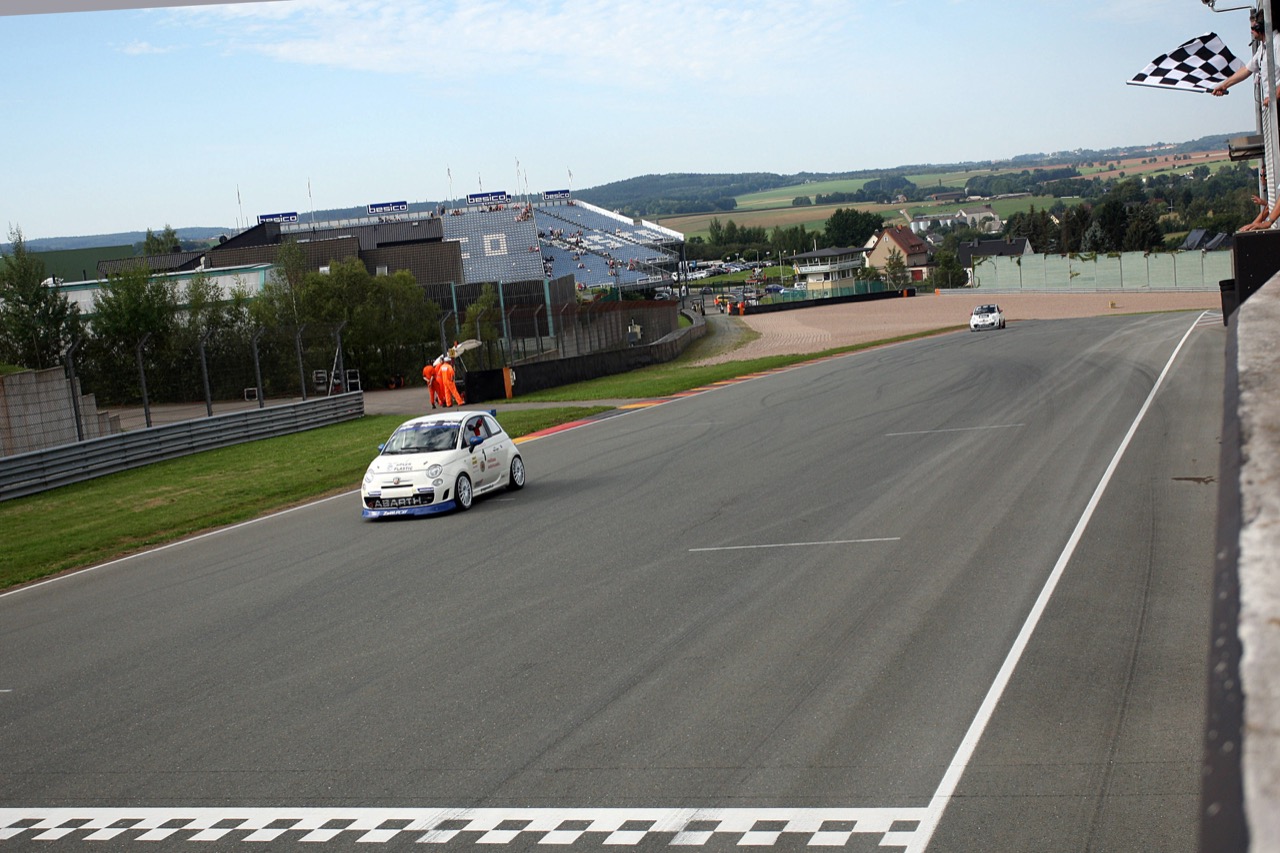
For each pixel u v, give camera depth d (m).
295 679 8.49
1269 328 1.46
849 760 6.03
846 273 165.75
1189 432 16.88
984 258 104.75
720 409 27.61
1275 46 15.33
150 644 10.04
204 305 42.12
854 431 20.70
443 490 15.81
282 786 6.37
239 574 13.04
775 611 9.20
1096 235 145.88
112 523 18.31
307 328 33.78
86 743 7.47
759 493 15.00
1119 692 6.77
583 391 37.62
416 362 47.50
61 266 79.38
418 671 8.39
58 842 5.89
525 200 121.75
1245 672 0.81
